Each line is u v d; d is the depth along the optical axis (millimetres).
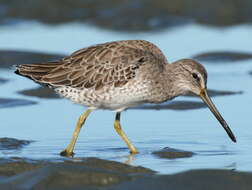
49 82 15719
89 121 17859
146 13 28828
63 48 24641
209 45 25297
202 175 13211
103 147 15812
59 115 18344
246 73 22422
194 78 15898
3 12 29000
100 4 29359
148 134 16719
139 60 15469
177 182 12945
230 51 24328
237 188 12734
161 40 25953
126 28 27812
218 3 29141
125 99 15523
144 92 15547
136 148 15719
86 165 14156
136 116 18219
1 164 14281
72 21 28828
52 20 28859
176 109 18812
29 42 25531
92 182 13055
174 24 28234
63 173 13320
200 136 16484
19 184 12969
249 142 15938
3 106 19125
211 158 14805
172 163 14477
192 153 15195
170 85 15812
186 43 25516
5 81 21688
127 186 12805
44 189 12773
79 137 16547
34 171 13430
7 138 16156
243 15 28828
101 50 15719
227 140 16156
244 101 19344
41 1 29422
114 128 15906
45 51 23844
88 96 15602
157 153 15203
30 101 19547
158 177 13156
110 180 13156
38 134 16719
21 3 29297
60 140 16281
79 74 15570
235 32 27188
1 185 12930
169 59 23438
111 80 15422
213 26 28031
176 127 17219
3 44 25125
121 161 14656
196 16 28891
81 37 26297
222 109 18625
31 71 15812
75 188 12797
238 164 14273
